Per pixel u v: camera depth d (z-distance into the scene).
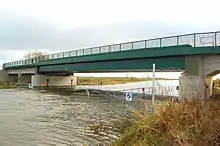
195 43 29.08
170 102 10.87
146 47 36.59
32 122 25.23
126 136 10.40
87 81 127.94
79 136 19.00
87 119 26.52
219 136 7.72
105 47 46.25
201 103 11.05
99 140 16.97
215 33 27.12
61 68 67.44
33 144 17.36
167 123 9.26
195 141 7.57
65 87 83.25
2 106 37.78
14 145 17.16
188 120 9.18
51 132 20.70
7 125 23.67
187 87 27.20
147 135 9.27
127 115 25.72
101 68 49.44
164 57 34.59
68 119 26.80
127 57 40.09
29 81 106.69
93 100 45.78
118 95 53.50
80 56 54.41
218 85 37.12
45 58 76.25
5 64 115.62
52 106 37.94
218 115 9.48
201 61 28.48
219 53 26.91
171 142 7.96
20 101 44.56
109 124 22.05
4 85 91.19
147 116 10.50
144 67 38.38
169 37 32.53
